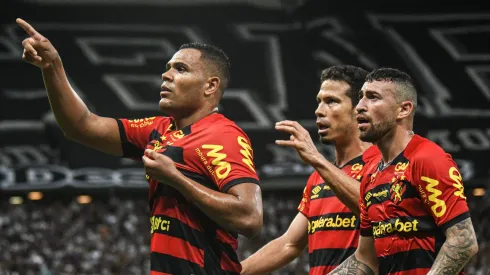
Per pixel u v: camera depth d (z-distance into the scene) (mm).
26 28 4422
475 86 22484
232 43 23375
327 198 5609
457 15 22844
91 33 23203
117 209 24094
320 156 4805
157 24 23359
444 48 22781
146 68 23094
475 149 22125
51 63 4484
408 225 4336
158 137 4617
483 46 22734
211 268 4211
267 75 23172
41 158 22516
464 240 4117
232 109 22953
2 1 22766
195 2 23469
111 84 22906
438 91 22516
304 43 23250
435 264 4148
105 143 4785
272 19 23438
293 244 5871
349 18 23109
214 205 3996
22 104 22578
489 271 20047
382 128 4535
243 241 22156
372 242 4781
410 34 22953
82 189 22578
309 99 22953
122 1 23250
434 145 4383
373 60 22891
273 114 22891
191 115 4559
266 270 5793
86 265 21562
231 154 4238
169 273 4184
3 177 22312
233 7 23484
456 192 4184
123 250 22328
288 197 24672
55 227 23172
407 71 22703
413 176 4328
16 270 21172
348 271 4875
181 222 4215
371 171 4680
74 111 4625
